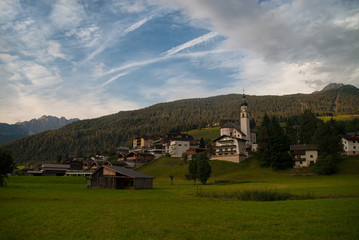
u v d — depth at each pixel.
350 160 102.56
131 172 72.25
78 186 75.00
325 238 18.86
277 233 20.14
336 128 130.00
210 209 30.66
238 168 113.69
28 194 45.31
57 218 25.16
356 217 24.55
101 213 27.94
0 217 25.44
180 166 127.94
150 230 21.17
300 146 110.94
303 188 54.97
